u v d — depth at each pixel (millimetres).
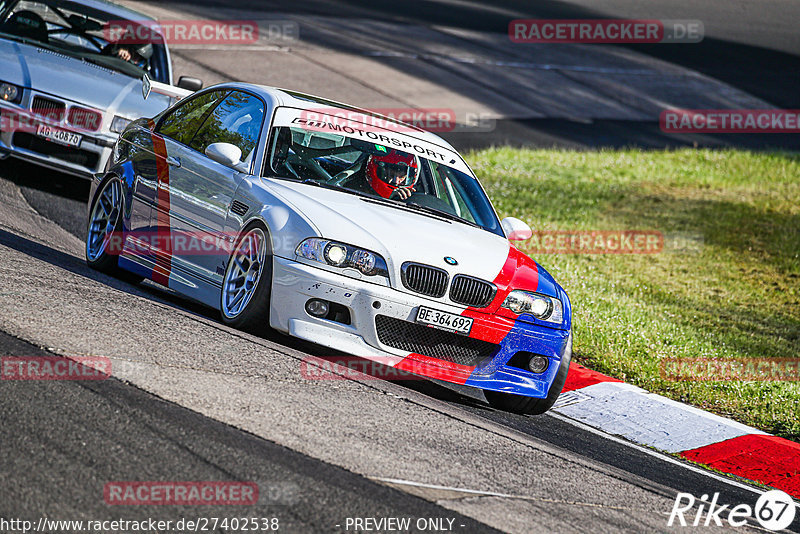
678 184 66375
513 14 125375
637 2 143500
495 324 22562
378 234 22344
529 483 17031
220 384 17891
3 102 33750
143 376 17297
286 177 24094
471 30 110812
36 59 35656
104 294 23047
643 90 100125
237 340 21500
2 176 37094
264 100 26125
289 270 21703
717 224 55594
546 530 14695
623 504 17297
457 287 22312
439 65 91125
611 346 31109
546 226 50188
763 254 49719
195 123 27250
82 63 36938
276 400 17797
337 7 109625
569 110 87750
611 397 26609
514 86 90625
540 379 23469
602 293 38750
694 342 33250
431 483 15617
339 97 73312
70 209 35312
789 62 120562
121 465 13539
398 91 79438
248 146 24953
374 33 98750
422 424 19016
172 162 26172
